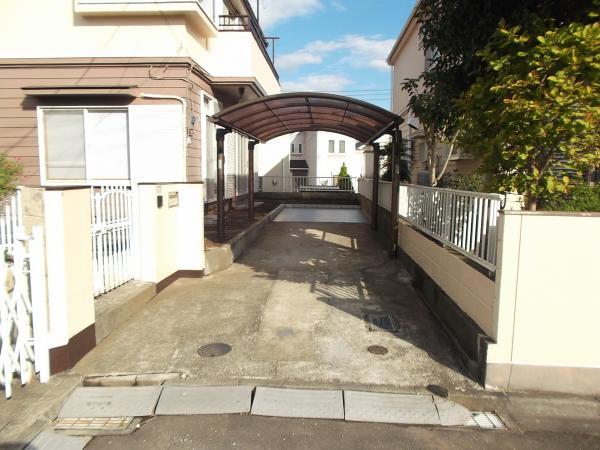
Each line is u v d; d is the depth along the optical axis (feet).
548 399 10.84
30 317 11.35
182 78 26.86
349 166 117.91
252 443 9.27
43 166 27.12
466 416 10.27
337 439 9.45
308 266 23.40
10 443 8.95
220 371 11.91
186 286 19.47
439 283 16.12
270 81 43.09
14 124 26.96
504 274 10.87
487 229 12.37
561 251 10.68
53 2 26.66
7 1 26.68
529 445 9.37
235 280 20.52
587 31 10.37
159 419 10.10
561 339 10.89
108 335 14.02
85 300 12.57
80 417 10.14
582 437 9.66
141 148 27.04
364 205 49.37
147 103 26.89
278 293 18.60
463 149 14.48
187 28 27.22
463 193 14.48
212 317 15.76
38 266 10.78
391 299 18.17
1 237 13.44
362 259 25.22
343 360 12.62
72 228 11.85
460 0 14.26
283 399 10.73
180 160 27.07
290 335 14.29
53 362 11.43
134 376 11.48
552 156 12.73
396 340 14.05
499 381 11.16
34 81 26.86
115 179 27.35
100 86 26.30
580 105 10.79
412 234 21.38
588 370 10.90
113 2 26.05
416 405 10.60
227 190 40.22
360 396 10.87
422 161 51.08
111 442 9.27
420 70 48.03
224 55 33.04
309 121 31.71
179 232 20.70
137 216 17.76
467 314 13.12
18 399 10.28
